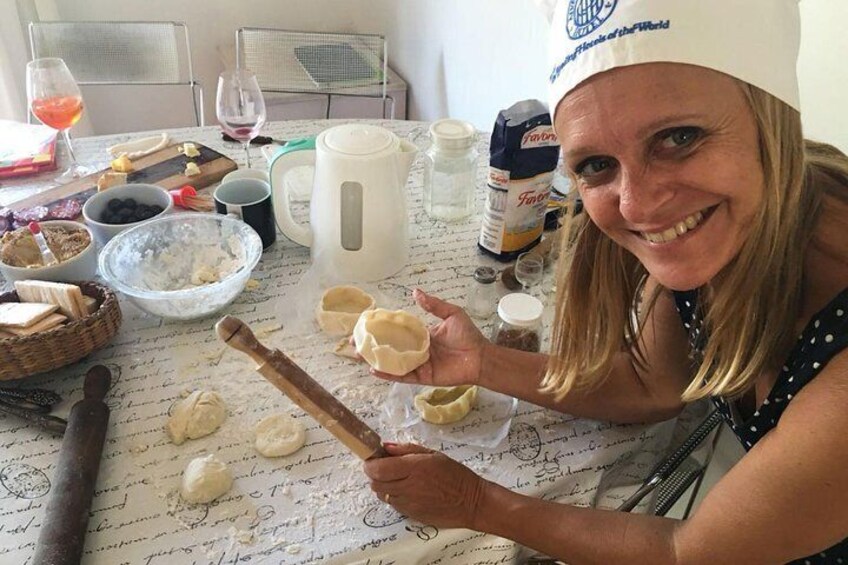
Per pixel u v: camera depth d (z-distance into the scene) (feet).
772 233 1.86
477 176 4.38
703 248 1.85
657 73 1.63
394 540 2.17
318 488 2.32
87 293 2.87
